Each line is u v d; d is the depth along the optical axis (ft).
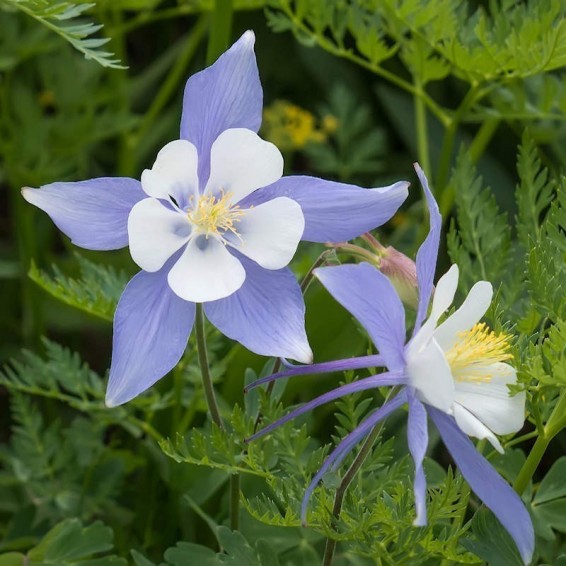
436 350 1.25
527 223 1.52
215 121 1.35
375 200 1.32
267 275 1.32
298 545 1.51
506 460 1.48
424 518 1.21
